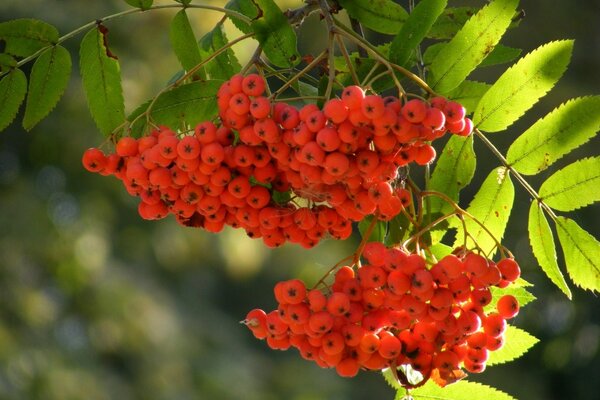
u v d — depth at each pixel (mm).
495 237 859
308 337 820
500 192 856
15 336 2332
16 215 2457
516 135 2357
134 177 822
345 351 822
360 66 854
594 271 841
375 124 787
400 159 813
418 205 855
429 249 862
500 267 821
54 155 2510
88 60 872
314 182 807
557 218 846
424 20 842
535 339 859
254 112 798
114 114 871
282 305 815
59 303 2514
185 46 885
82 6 2365
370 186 812
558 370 2490
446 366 823
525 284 856
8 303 2371
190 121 869
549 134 847
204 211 832
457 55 847
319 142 791
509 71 849
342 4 884
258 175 821
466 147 860
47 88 881
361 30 888
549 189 848
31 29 875
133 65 2412
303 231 843
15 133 2488
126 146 828
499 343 825
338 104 787
